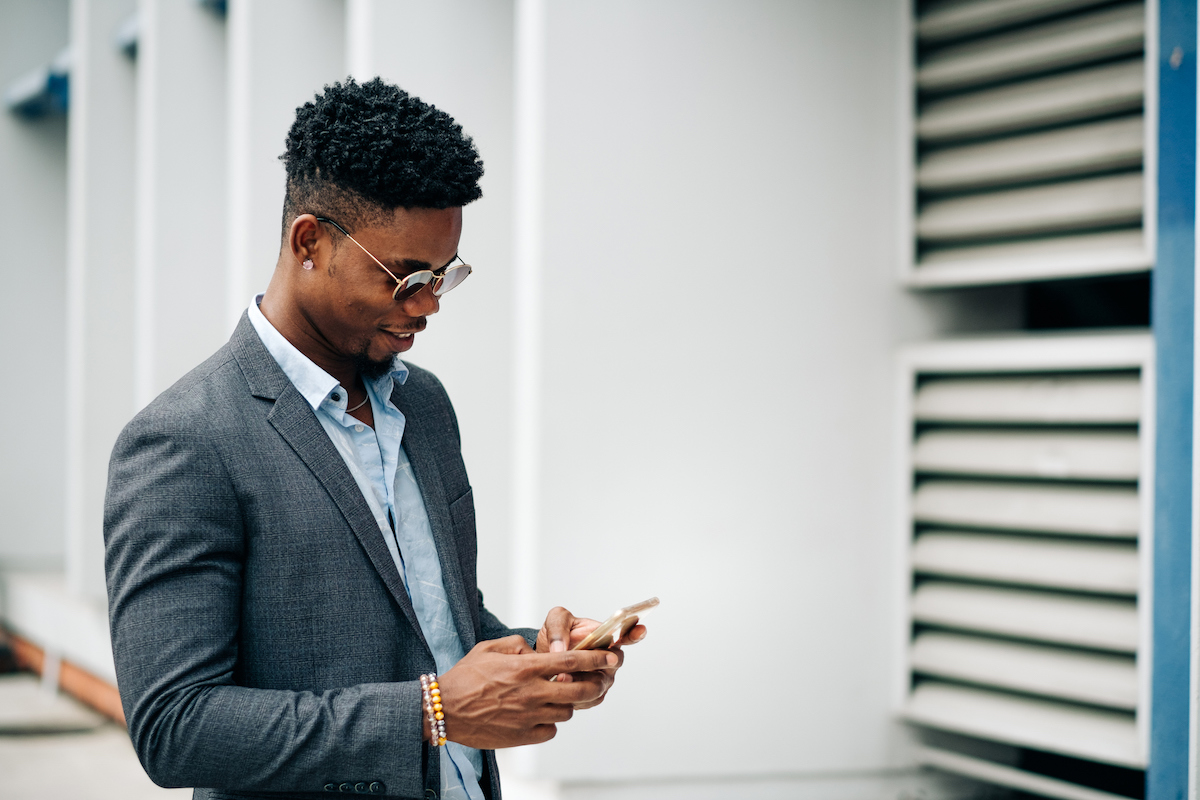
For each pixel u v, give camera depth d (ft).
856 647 10.37
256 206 13.51
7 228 24.47
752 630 9.99
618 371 9.57
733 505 9.94
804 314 10.21
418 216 4.50
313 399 4.64
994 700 9.99
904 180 10.55
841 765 10.29
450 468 5.33
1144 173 8.96
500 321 11.55
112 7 19.34
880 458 10.52
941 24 10.22
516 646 4.43
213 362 4.65
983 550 10.03
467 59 11.48
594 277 9.48
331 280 4.58
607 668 4.36
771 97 10.05
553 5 9.27
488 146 11.57
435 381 5.59
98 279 19.24
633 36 9.55
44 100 23.36
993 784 10.72
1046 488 9.66
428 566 4.99
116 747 16.35
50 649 20.22
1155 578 7.98
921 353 10.36
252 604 4.36
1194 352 7.58
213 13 16.84
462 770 4.97
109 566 4.27
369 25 11.04
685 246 9.77
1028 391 9.67
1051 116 9.60
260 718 4.05
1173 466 7.85
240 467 4.36
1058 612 9.46
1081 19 9.33
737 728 9.93
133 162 19.54
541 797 9.73
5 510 24.49
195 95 16.74
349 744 4.09
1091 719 9.27
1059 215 9.56
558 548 9.42
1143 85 8.91
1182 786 7.72
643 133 9.61
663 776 9.71
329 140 4.45
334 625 4.44
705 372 9.85
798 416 10.17
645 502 9.66
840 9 10.28
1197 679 7.57
